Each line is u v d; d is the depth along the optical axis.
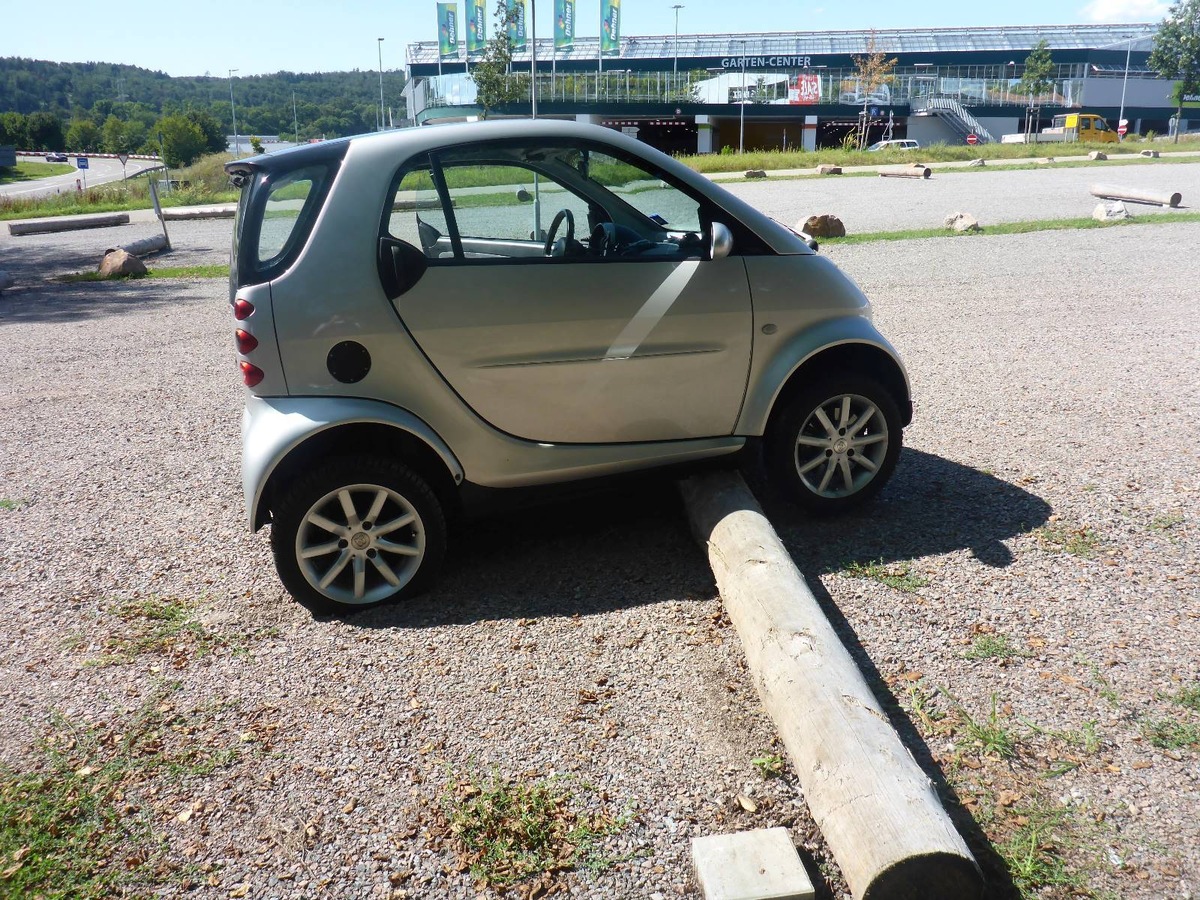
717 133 65.44
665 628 3.59
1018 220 16.30
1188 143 46.12
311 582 3.73
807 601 3.15
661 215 4.07
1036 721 2.94
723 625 3.59
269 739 3.05
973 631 3.44
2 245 20.45
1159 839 2.46
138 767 2.94
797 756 2.60
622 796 2.72
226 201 30.97
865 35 77.94
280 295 3.54
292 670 3.45
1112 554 3.99
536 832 2.59
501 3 38.31
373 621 3.76
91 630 3.81
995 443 5.43
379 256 3.62
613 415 3.99
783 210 19.47
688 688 3.21
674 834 2.57
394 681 3.34
